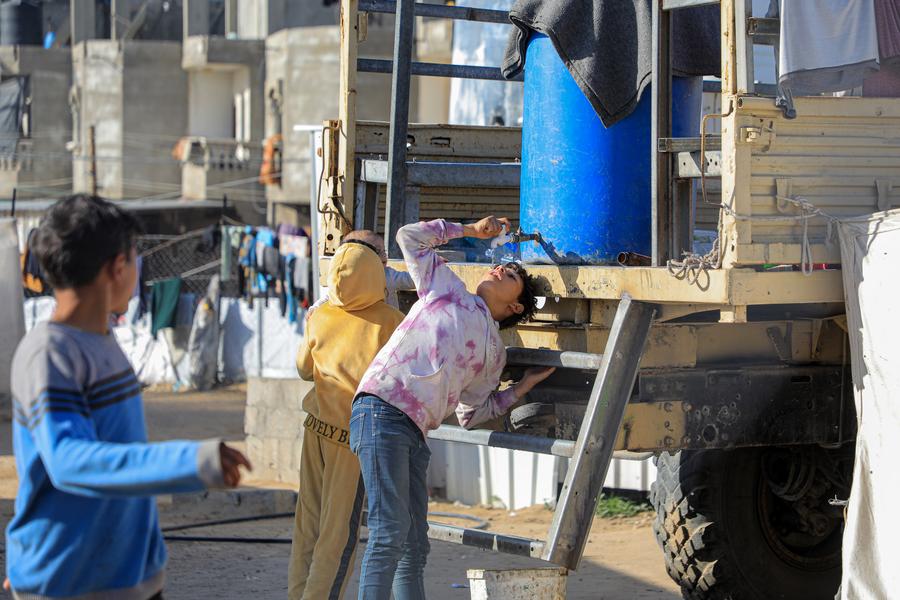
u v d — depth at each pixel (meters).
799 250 8.20
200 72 73.94
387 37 62.25
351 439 8.80
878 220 8.05
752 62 8.05
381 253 10.05
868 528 8.22
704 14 9.61
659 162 8.75
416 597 9.20
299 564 9.80
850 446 10.92
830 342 9.85
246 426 22.27
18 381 5.35
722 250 8.05
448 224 9.09
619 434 8.94
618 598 13.32
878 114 8.50
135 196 73.69
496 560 15.69
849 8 8.36
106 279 5.55
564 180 9.51
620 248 9.36
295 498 19.06
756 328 9.73
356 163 11.34
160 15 80.88
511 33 10.48
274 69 68.25
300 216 65.88
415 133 12.52
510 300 9.22
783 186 8.15
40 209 61.75
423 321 8.80
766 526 11.27
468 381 8.93
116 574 5.54
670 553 11.31
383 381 8.72
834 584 11.54
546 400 9.59
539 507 19.72
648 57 9.12
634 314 8.63
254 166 68.94
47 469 5.14
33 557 5.42
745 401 9.52
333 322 9.69
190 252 56.31
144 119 73.88
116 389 5.50
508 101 29.97
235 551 16.02
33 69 80.06
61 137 80.88
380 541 8.60
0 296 29.28
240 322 42.56
